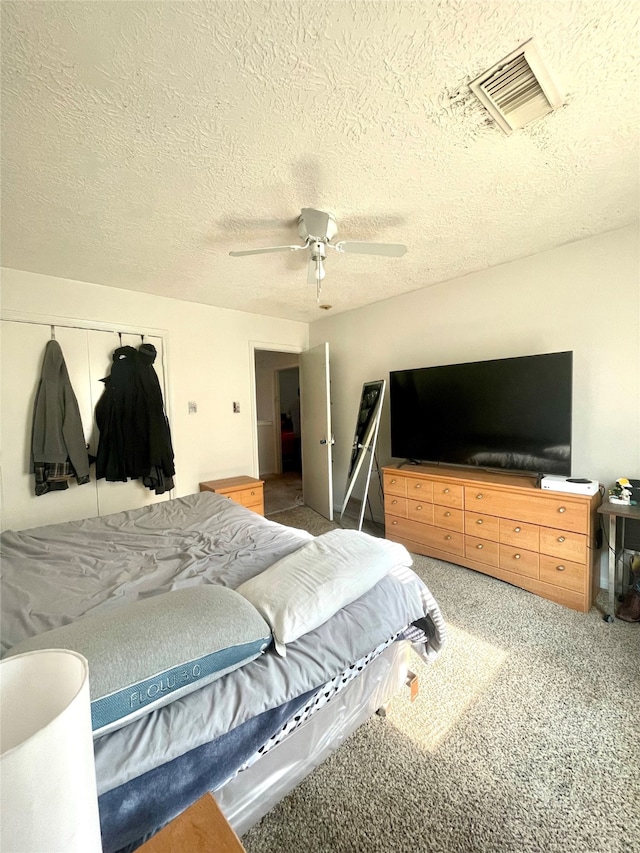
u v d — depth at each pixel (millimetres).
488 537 2449
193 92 1069
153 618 891
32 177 1462
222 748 812
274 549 1615
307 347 4465
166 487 3061
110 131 1217
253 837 1007
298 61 988
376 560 1310
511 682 1549
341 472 4164
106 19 860
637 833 989
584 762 1192
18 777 349
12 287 2465
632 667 1612
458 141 1327
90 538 1844
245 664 938
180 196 1626
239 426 3756
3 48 914
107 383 2855
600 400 2252
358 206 1769
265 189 1593
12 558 1604
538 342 2488
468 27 918
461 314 2902
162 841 544
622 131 1287
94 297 2805
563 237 2211
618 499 1986
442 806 1073
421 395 2951
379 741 1290
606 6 873
